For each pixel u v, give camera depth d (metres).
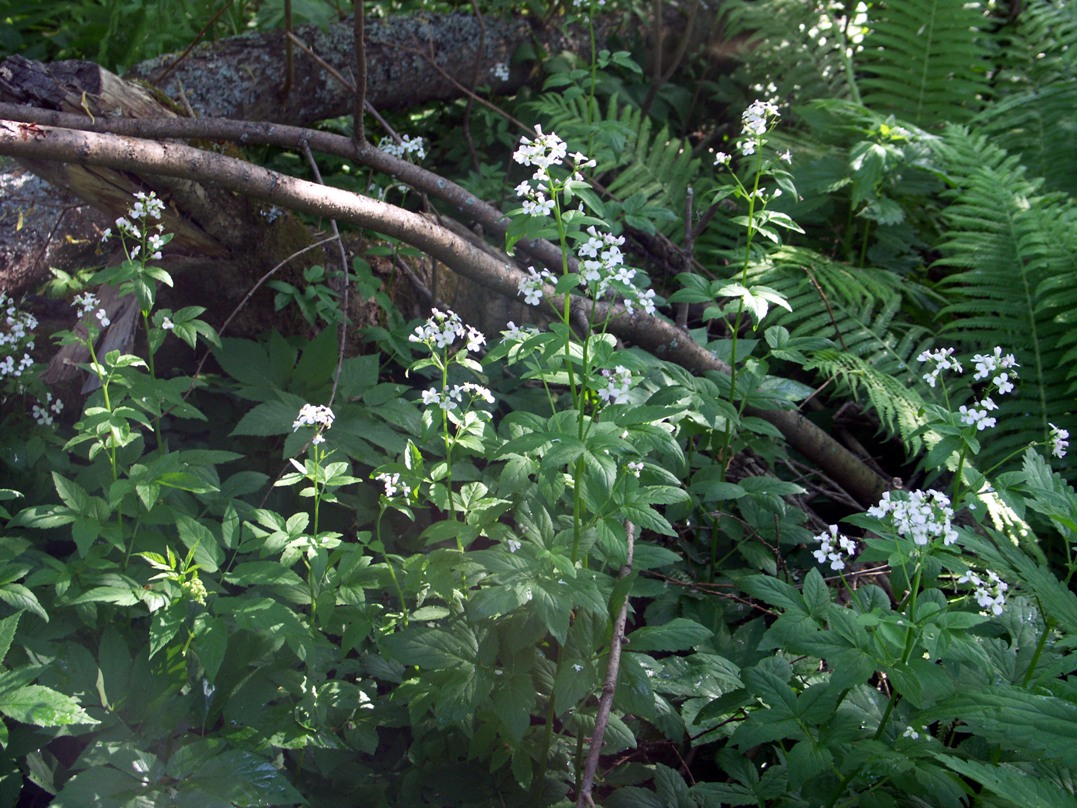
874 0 6.20
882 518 2.34
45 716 1.97
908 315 5.11
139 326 3.80
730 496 3.16
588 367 2.44
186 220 3.55
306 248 3.57
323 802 2.65
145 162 3.11
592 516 2.64
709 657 2.90
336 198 3.45
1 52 5.32
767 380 3.47
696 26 6.55
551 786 2.71
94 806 2.15
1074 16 5.79
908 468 4.72
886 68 5.75
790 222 3.14
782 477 4.32
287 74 4.89
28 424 3.48
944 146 4.81
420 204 5.15
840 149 5.38
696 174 5.59
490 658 2.50
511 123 5.88
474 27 5.74
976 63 5.78
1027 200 4.70
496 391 3.93
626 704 2.49
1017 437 4.26
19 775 2.34
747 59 6.23
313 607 2.57
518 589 2.32
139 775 2.26
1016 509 2.38
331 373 3.59
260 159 5.13
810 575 2.52
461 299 4.27
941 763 2.35
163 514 2.64
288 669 2.58
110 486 2.84
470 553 2.59
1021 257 4.55
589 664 2.47
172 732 2.47
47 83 3.42
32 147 2.93
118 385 2.94
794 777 2.23
